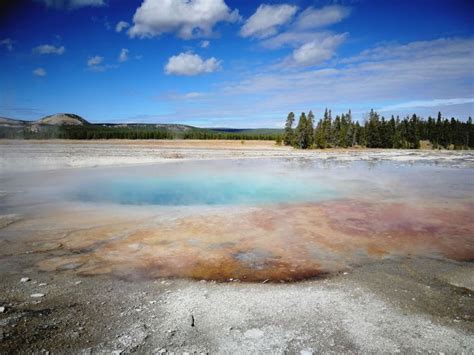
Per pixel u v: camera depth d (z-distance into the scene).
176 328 4.45
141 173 21.22
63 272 6.18
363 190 15.32
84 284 5.70
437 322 4.62
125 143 63.44
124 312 4.82
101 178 18.78
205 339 4.21
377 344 4.12
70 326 4.45
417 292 5.51
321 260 6.86
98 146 50.44
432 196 13.92
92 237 8.20
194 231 8.73
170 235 8.39
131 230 8.80
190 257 6.95
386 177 20.14
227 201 12.78
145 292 5.45
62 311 4.83
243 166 26.53
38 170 22.20
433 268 6.51
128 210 11.12
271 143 75.00
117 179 18.48
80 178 18.69
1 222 9.53
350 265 6.62
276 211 11.05
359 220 9.95
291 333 4.34
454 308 5.00
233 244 7.77
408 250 7.49
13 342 4.09
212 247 7.55
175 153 38.59
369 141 69.38
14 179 18.12
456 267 6.57
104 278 5.95
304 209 11.38
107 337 4.23
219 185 16.61
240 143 72.94
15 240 7.95
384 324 4.56
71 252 7.20
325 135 64.69
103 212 10.82
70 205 11.88
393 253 7.30
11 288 5.52
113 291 5.46
